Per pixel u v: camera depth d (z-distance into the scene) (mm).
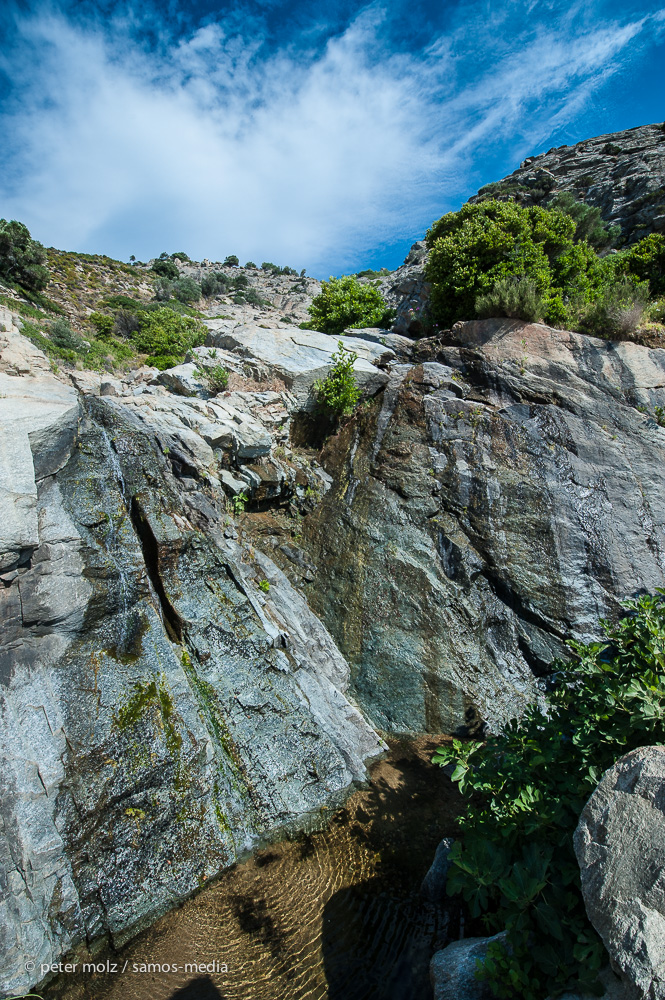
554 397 12445
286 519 11156
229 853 6332
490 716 8820
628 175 28859
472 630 9703
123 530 8188
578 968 3486
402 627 9578
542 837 4379
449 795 7398
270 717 7594
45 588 6883
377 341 16359
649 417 12227
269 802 6875
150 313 32219
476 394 12773
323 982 5090
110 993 5039
